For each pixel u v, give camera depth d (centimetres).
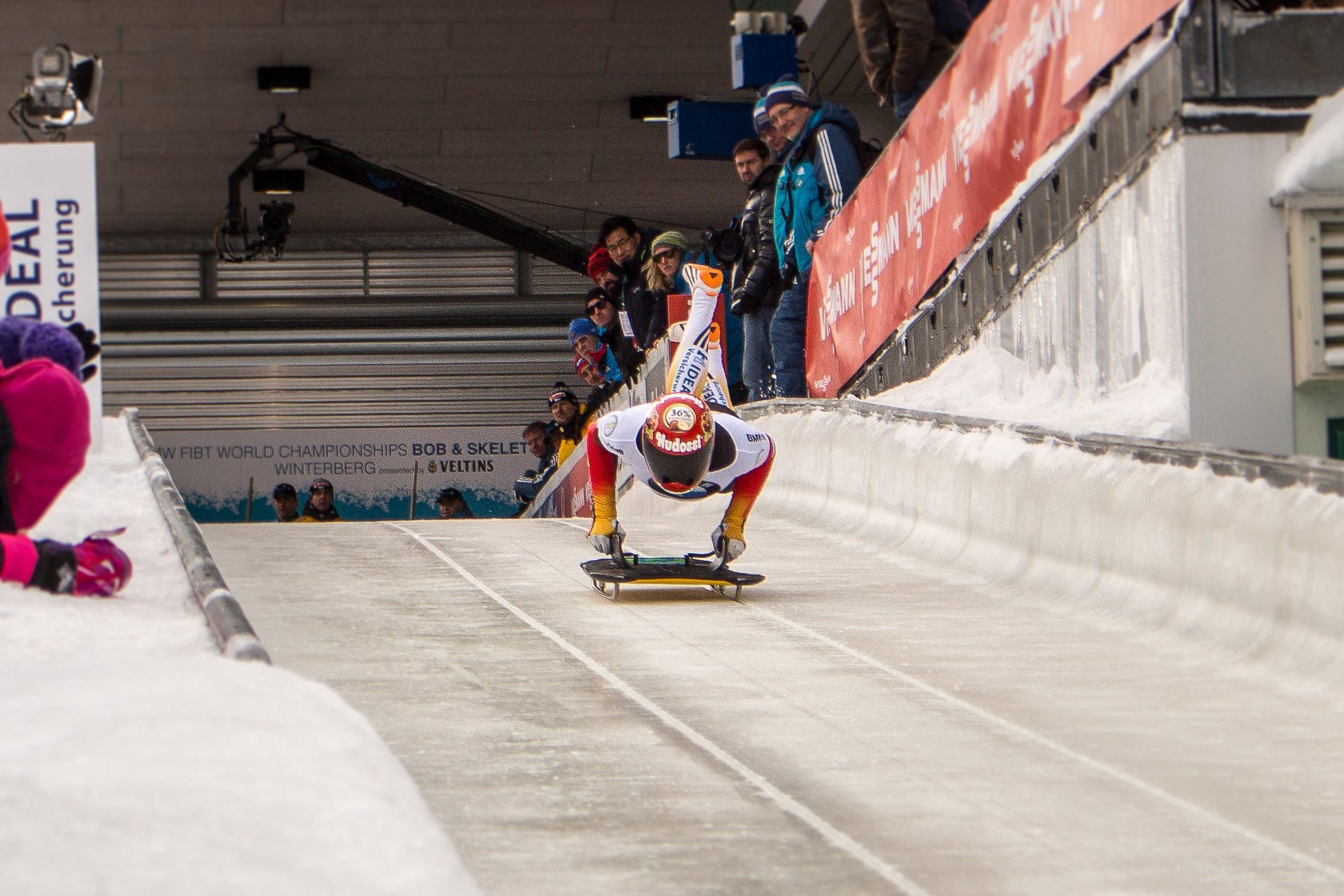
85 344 2573
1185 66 2172
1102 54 2489
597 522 2258
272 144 8031
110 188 8550
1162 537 1989
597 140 8425
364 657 1783
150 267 9025
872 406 3164
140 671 1117
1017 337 2962
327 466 9069
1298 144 2172
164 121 8119
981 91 3061
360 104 8088
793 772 1303
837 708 1545
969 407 2920
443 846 884
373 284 9181
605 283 5584
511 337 9206
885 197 3616
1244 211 2173
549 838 1114
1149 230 2356
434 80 7931
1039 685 1653
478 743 1392
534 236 8519
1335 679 1582
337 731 1027
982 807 1204
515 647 1858
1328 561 1641
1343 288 2148
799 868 1051
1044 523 2319
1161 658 1792
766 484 3703
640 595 2295
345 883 786
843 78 7494
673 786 1257
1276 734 1436
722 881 1022
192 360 9062
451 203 8350
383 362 9162
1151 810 1195
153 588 1686
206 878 749
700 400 2091
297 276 9119
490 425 9162
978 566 2481
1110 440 2167
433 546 2884
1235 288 2175
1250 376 2172
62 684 1098
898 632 1975
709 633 1962
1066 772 1307
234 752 931
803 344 4272
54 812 801
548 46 7750
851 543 2991
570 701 1566
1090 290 2608
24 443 1551
